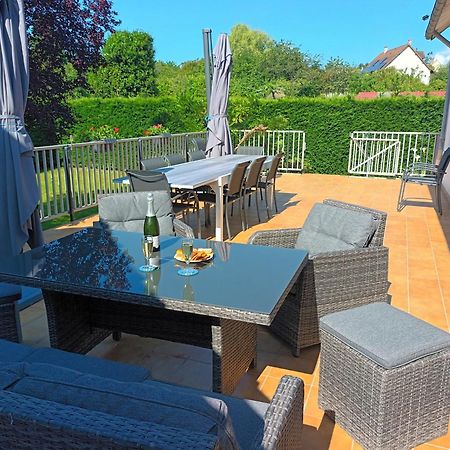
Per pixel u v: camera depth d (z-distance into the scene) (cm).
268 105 1048
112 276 199
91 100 1202
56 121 1120
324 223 291
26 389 90
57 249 241
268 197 745
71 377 97
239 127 1067
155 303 175
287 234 298
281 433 117
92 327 245
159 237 251
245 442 130
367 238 267
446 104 859
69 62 1119
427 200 709
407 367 169
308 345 258
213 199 522
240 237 511
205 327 221
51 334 220
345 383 187
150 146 745
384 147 978
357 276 256
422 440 184
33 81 998
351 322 196
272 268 212
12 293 233
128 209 312
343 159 1019
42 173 638
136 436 71
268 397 221
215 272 206
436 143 924
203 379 236
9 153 317
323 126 1015
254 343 238
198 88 1229
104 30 1152
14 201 323
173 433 73
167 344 271
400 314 204
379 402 169
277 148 1053
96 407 84
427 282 369
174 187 427
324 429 197
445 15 636
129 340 276
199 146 766
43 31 1009
